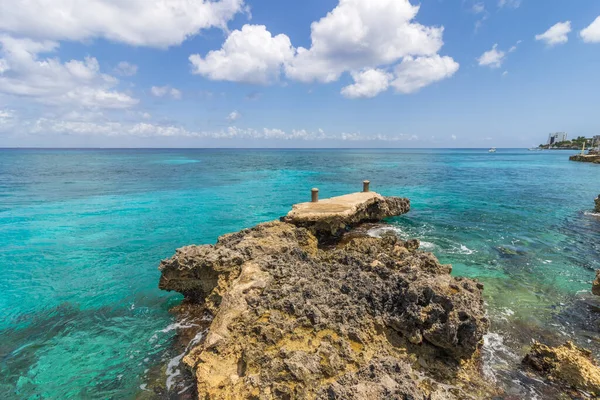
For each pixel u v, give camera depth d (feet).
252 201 87.51
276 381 17.70
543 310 31.22
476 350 23.99
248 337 21.75
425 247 49.26
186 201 87.40
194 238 55.47
